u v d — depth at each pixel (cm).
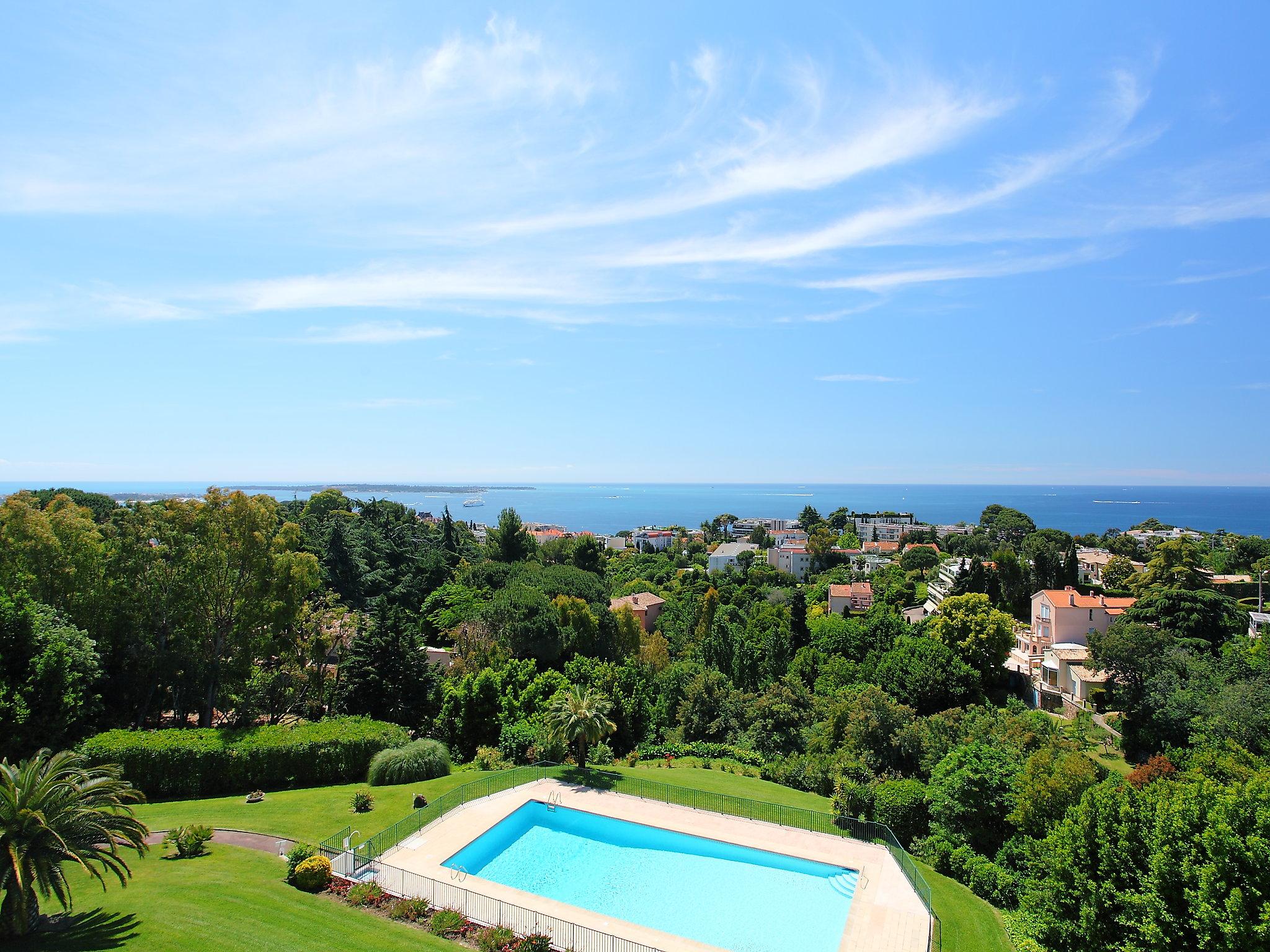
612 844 2900
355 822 2894
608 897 2484
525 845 2875
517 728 4284
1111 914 2030
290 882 2277
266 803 3077
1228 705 4184
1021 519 18650
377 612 4959
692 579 13350
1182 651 5166
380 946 1934
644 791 3469
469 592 7975
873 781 3706
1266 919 1730
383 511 11344
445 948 1975
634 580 14525
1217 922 1797
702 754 4669
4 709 3067
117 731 3403
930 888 2522
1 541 4103
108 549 4541
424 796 3195
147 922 1914
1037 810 2847
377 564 8844
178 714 4675
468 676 4675
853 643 7344
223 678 4553
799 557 16250
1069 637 7112
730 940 2225
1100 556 13938
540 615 6525
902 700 5891
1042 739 4141
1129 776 3759
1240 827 1931
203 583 4447
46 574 4144
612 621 7606
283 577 4662
